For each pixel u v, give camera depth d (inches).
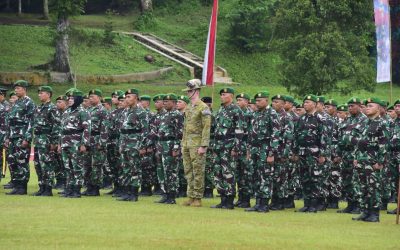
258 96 653.9
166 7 2359.7
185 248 433.1
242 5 2091.5
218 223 539.5
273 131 642.8
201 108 656.4
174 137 685.9
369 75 1467.8
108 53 1914.4
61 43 1736.0
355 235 508.1
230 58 2041.1
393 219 619.8
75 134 705.0
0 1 2322.8
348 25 1487.5
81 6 1727.4
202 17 2313.0
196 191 663.1
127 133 701.9
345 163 685.9
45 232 476.1
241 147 660.7
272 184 652.7
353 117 692.1
